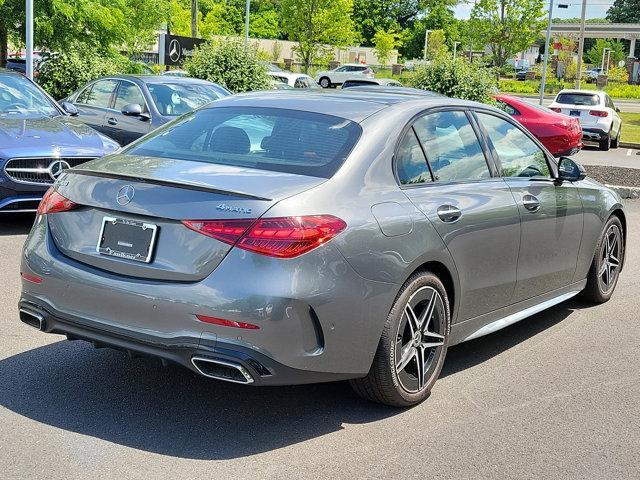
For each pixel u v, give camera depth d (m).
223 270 3.60
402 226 4.12
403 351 4.27
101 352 5.01
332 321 3.75
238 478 3.48
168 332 3.68
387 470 3.62
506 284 5.11
